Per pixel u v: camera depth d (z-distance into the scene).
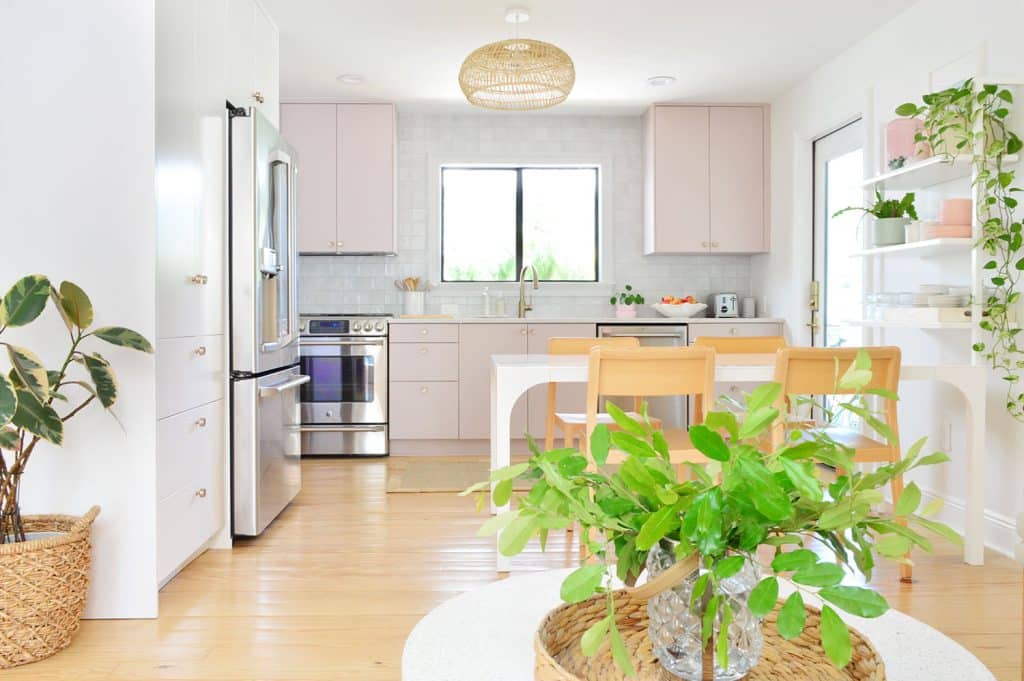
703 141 5.43
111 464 2.34
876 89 4.07
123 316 2.34
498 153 5.75
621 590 0.98
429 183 5.75
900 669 0.89
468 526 3.40
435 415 5.17
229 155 3.12
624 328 5.23
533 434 5.17
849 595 0.63
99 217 2.34
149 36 2.33
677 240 5.43
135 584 2.34
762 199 5.45
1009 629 2.23
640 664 0.89
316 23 3.96
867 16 3.88
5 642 1.97
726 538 0.72
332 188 5.36
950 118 2.98
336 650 2.11
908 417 3.73
